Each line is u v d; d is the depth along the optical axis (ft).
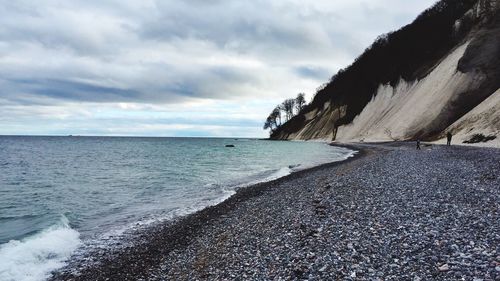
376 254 31.60
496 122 155.33
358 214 45.75
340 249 34.12
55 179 128.06
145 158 229.45
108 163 193.67
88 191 99.71
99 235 54.49
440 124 213.87
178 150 334.44
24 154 275.18
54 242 50.52
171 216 65.62
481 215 39.17
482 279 24.45
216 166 167.12
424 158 102.99
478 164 78.84
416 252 30.66
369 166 97.14
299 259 33.63
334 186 69.77
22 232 56.75
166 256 43.65
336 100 451.12
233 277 33.04
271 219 51.85
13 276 38.88
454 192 52.26
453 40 281.33
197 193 90.94
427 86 252.42
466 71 215.72
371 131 304.09
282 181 96.37
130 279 37.55
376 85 368.27
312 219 46.98
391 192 56.95
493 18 225.15
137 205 78.54
